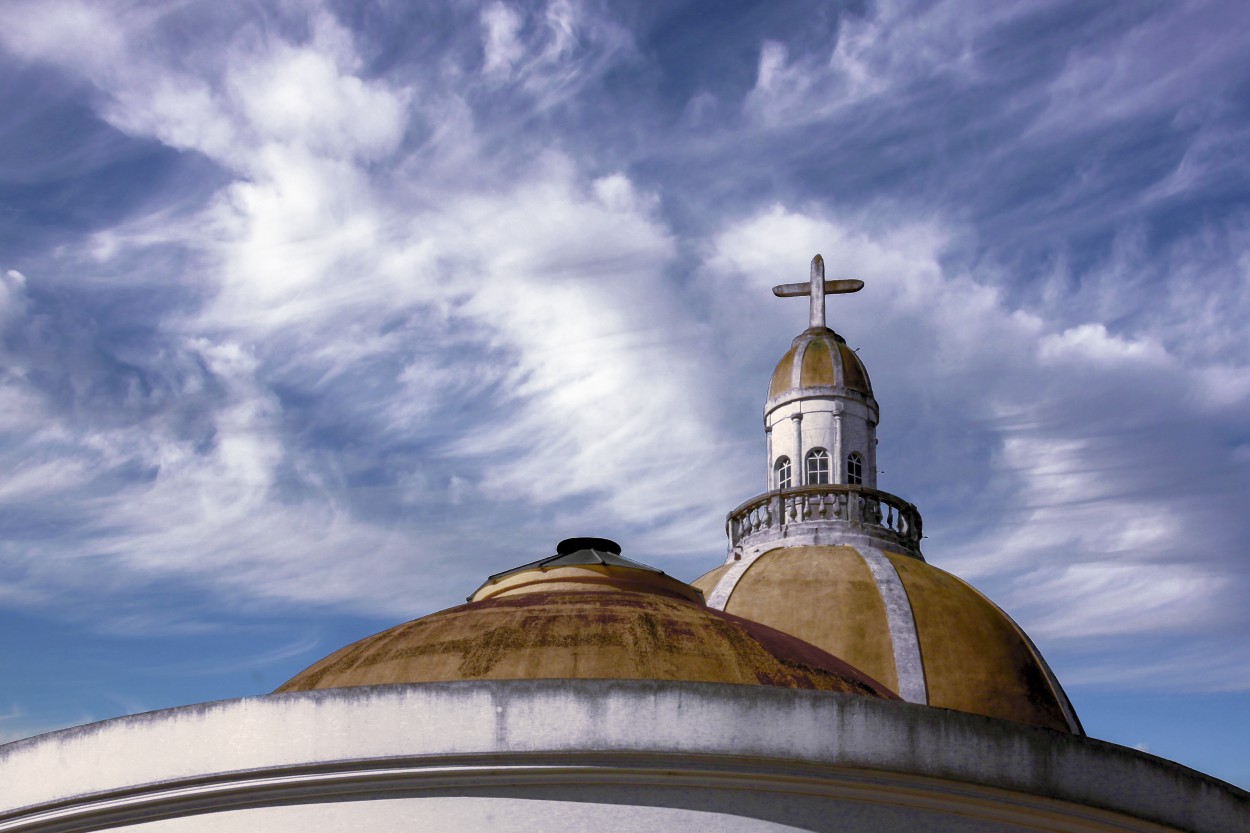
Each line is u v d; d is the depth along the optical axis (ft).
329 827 43.96
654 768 43.45
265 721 44.80
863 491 95.86
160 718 45.96
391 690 44.32
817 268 111.55
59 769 46.73
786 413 102.94
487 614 54.13
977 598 89.92
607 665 49.49
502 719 43.57
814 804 44.21
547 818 43.37
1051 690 84.38
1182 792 47.52
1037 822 45.70
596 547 65.21
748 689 43.86
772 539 95.40
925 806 44.83
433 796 43.88
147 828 45.62
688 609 55.67
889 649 82.84
